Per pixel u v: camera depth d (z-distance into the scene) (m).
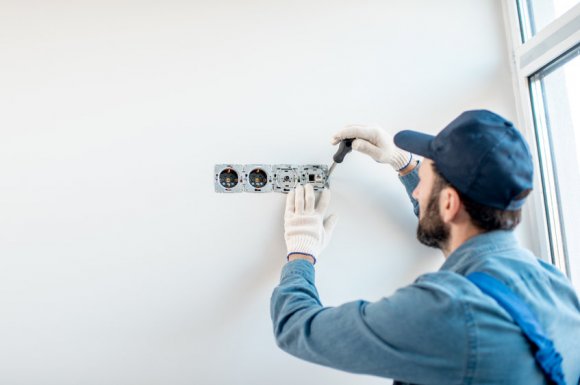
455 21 1.18
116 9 1.11
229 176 1.09
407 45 1.16
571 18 0.94
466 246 0.67
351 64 1.14
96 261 1.03
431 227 0.71
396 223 1.10
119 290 1.02
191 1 1.12
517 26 1.15
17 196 1.03
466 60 1.17
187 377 1.02
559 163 1.09
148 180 1.06
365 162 1.11
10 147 1.04
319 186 1.08
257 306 1.04
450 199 0.65
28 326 1.00
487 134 0.61
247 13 1.13
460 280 0.59
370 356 0.60
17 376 0.99
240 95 1.10
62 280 1.02
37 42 1.08
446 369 0.56
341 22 1.15
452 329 0.55
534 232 1.11
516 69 1.15
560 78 1.07
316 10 1.15
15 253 1.01
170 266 1.04
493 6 1.19
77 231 1.03
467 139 0.62
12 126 1.05
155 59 1.10
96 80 1.08
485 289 0.59
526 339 0.57
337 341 0.64
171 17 1.12
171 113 1.08
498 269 0.62
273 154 1.09
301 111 1.11
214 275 1.05
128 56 1.09
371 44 1.15
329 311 0.68
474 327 0.55
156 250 1.04
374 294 1.08
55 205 1.04
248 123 1.09
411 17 1.17
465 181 0.62
